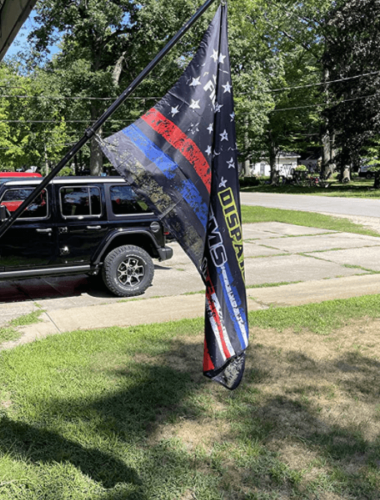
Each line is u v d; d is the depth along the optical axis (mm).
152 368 4750
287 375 4656
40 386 4301
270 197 32094
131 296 8055
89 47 29500
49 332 6023
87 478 3090
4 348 5469
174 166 2723
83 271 7871
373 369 4793
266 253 11773
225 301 2832
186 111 2746
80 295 8219
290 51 44844
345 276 9242
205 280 2826
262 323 6242
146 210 8203
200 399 4137
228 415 3875
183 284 8836
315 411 3953
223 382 2926
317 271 9711
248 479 3086
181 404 4070
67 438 3520
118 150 2617
